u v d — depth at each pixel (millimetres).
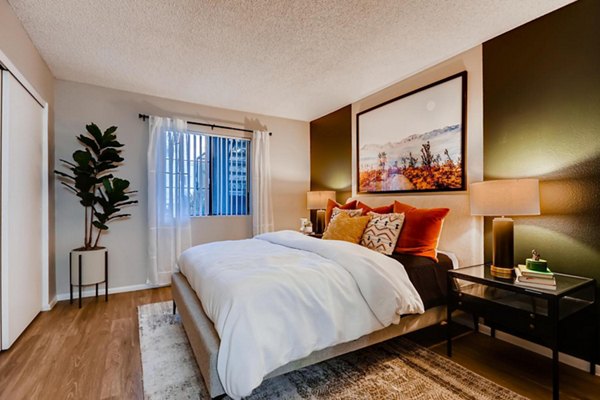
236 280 1536
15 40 2100
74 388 1632
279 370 1501
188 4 1979
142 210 3621
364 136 3670
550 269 2023
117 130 3488
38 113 2686
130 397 1561
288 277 1593
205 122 4023
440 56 2682
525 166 2160
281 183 4629
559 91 1986
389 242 2438
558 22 1989
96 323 2523
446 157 2697
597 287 1812
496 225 2016
